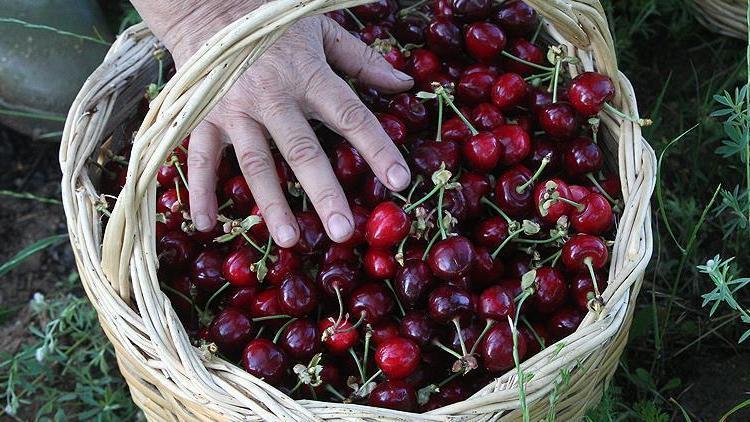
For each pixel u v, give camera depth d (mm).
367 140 912
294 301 908
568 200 922
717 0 1163
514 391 841
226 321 911
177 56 948
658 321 1074
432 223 912
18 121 1219
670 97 1220
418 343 896
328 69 930
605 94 944
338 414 841
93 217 924
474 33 993
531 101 995
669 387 1033
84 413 1071
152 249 875
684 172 1162
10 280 1185
